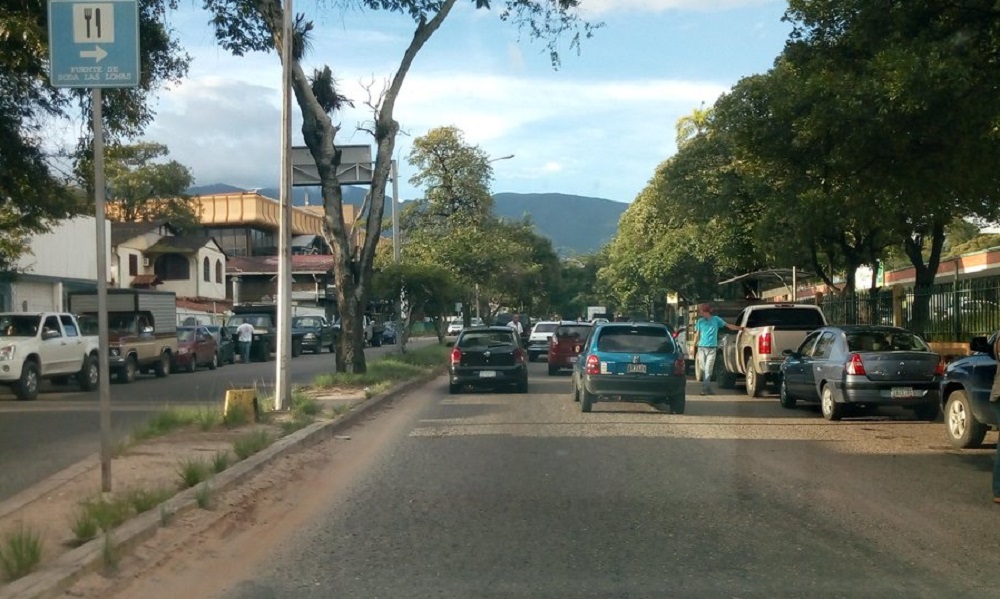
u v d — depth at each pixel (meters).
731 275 42.97
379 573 7.40
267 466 11.62
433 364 31.38
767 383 21.52
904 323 24.89
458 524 8.98
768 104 16.11
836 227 24.39
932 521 9.03
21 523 8.22
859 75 14.57
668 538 8.41
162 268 57.12
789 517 9.20
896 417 17.19
